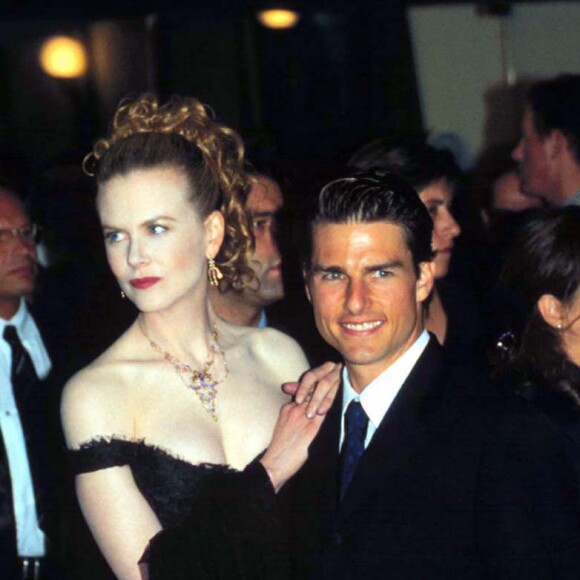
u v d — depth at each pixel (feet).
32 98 43.06
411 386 18.08
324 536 18.16
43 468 25.62
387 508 17.57
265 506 18.84
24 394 26.11
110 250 19.34
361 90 41.16
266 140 26.81
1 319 26.58
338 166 26.35
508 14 40.98
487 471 17.10
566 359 20.59
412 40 41.01
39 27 37.24
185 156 19.36
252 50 41.16
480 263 29.94
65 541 21.56
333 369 19.47
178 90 41.65
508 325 21.40
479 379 18.08
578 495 17.19
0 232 26.53
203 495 19.02
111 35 42.01
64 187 31.27
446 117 41.45
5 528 25.38
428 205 26.58
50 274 29.89
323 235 18.17
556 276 20.56
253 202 25.11
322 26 40.93
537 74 41.32
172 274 19.17
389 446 17.76
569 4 41.01
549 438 17.19
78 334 27.20
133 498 18.98
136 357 19.83
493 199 35.12
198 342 20.10
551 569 16.76
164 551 18.52
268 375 20.89
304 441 19.25
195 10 35.73
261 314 26.08
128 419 19.34
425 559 17.26
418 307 18.65
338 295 18.19
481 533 17.01
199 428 19.54
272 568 18.84
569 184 31.48
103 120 42.75
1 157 32.78
